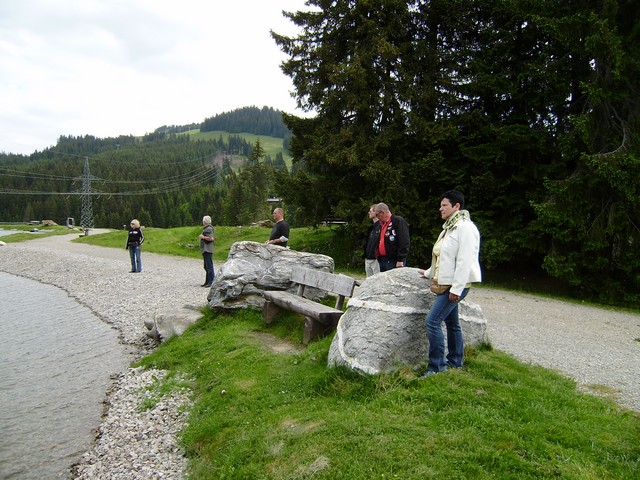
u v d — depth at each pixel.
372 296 5.78
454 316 5.48
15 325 12.41
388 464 3.65
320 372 5.80
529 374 5.77
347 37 19.03
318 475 3.69
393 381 5.04
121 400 7.10
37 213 102.69
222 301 9.56
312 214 19.86
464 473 3.51
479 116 17.03
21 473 5.23
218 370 6.98
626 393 5.89
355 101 17.34
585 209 14.38
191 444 5.18
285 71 19.62
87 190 73.19
